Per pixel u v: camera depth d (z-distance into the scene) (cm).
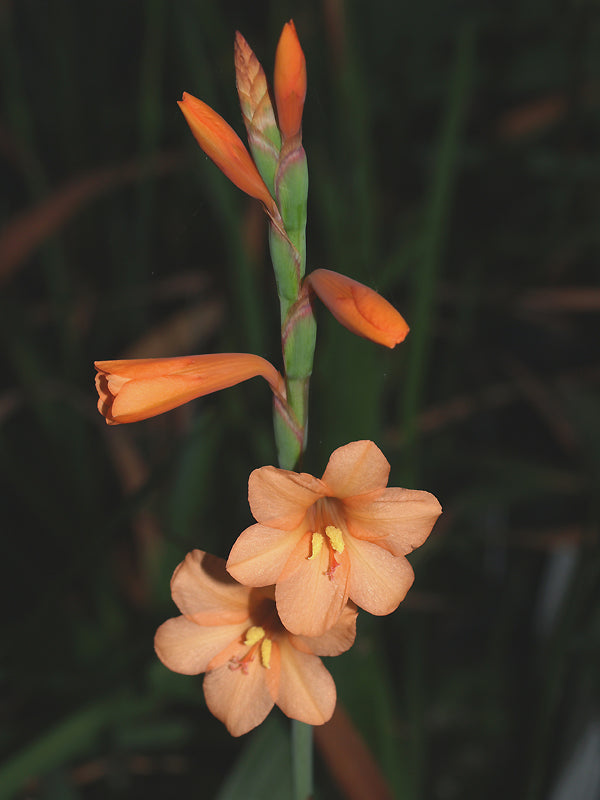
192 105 39
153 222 94
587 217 100
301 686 42
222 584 42
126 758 69
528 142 101
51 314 83
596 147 105
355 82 63
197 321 81
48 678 66
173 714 67
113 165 85
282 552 40
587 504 81
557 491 79
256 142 40
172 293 88
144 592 78
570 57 94
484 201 110
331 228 59
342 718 52
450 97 62
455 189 111
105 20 111
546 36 111
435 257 61
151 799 70
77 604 79
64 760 56
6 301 73
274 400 41
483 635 86
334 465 39
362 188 64
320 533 41
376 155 106
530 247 95
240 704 42
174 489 72
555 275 95
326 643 41
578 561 65
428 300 60
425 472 87
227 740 66
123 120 106
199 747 71
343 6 62
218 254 90
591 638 67
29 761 55
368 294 38
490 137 99
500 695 78
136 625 75
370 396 56
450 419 88
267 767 52
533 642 79
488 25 113
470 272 89
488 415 105
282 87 39
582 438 79
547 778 67
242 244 66
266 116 40
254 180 40
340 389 56
